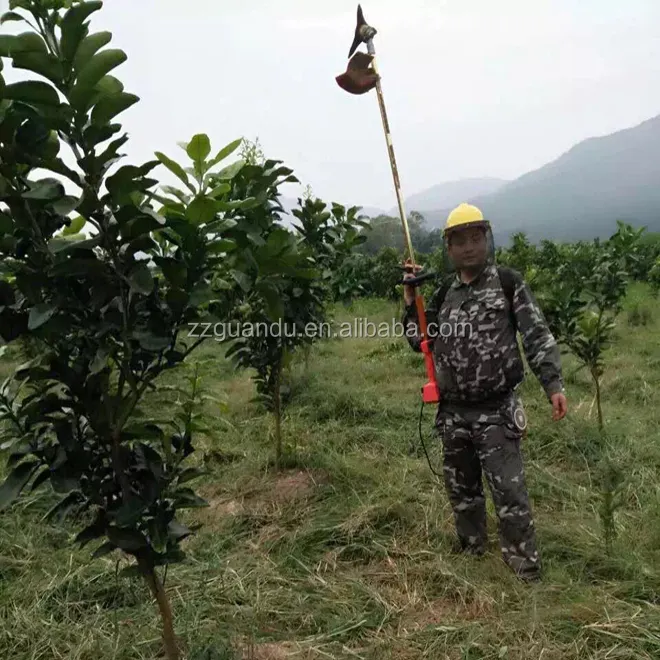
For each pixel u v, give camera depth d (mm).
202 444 5066
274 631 2730
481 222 3006
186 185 1883
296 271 2027
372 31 3170
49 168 1668
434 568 3123
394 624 2756
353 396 5992
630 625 2549
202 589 3002
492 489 3074
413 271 3320
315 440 5105
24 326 1795
